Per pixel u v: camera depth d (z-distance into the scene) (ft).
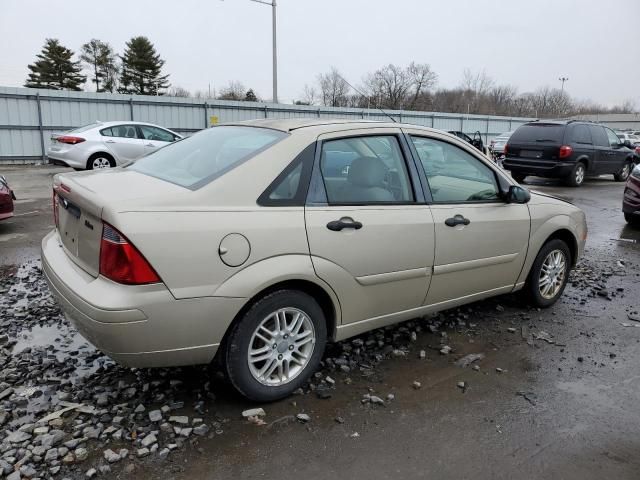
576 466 8.41
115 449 8.32
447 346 12.61
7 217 22.88
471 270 12.65
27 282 16.56
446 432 9.18
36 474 7.64
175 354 8.59
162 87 213.46
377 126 11.24
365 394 10.30
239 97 200.75
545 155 44.52
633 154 51.49
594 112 302.04
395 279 11.00
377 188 10.85
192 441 8.61
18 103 56.95
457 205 12.15
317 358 10.32
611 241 25.53
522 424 9.52
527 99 235.20
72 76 199.62
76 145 42.09
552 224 14.61
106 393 9.89
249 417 9.30
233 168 9.27
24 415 9.14
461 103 187.42
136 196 8.54
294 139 9.96
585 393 10.71
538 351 12.60
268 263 9.05
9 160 57.47
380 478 7.98
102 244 8.21
